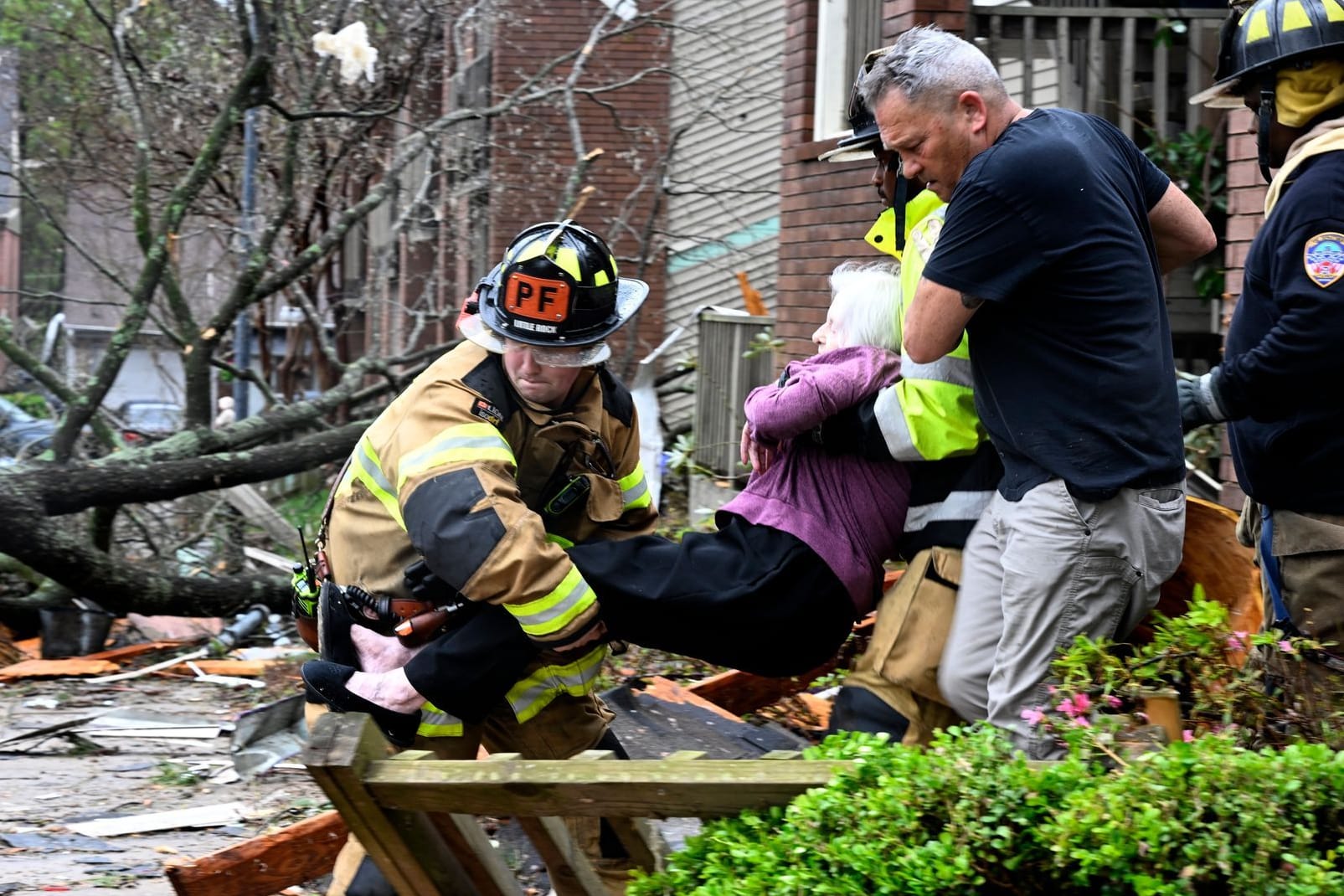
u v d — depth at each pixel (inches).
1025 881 120.2
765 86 805.2
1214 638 157.5
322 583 190.7
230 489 566.9
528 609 167.2
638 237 735.7
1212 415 183.9
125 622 514.0
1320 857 116.9
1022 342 165.3
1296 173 183.8
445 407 175.5
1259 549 197.9
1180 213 181.9
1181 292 406.0
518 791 133.3
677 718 250.1
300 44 612.1
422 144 593.0
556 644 169.8
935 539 179.6
